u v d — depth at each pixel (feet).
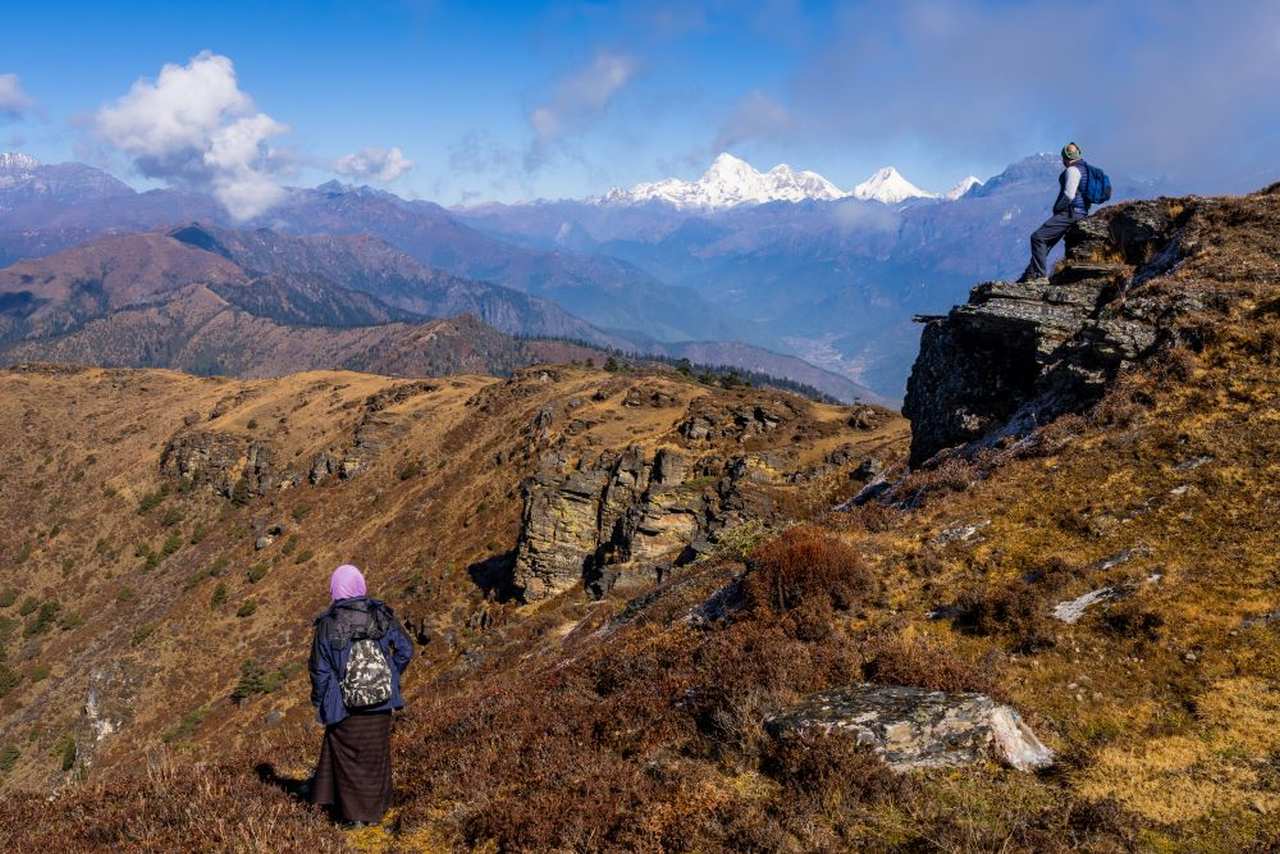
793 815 20.99
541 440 371.35
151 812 25.98
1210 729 24.22
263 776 31.27
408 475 451.12
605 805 22.88
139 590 461.78
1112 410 48.26
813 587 38.40
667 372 565.12
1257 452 38.81
